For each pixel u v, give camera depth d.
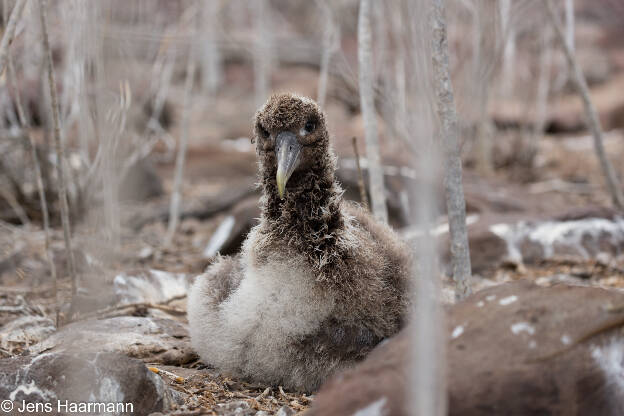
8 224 9.15
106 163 4.07
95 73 4.18
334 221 4.58
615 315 3.21
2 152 9.14
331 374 4.52
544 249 7.84
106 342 5.02
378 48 7.48
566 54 8.34
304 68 24.56
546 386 3.11
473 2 8.35
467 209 9.34
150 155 13.97
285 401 4.46
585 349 3.19
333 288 4.39
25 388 3.84
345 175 8.77
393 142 10.16
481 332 3.29
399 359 3.24
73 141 9.45
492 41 7.84
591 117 8.52
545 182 12.62
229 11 22.31
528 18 12.96
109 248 4.58
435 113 4.17
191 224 10.23
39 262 7.70
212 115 21.59
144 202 11.30
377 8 7.11
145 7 10.05
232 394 4.49
